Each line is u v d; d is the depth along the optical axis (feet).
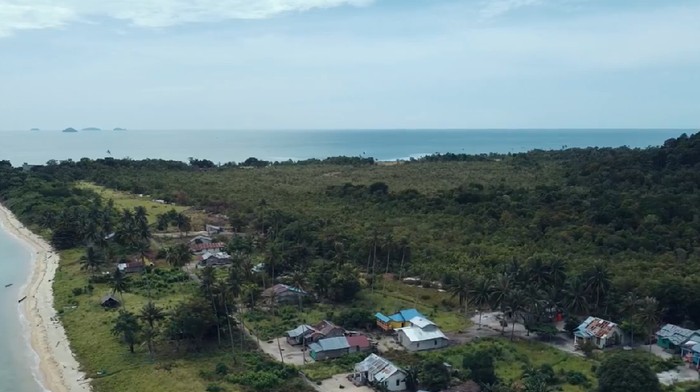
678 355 349.82
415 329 367.45
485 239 553.23
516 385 296.92
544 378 302.04
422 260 517.96
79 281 491.72
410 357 340.80
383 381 296.92
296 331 366.22
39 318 419.74
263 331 384.47
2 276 538.47
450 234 572.51
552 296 399.03
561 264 418.51
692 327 380.58
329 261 509.35
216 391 290.76
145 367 322.55
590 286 395.96
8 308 450.30
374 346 361.51
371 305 438.81
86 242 597.93
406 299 454.81
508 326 404.16
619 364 282.15
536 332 383.45
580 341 366.22
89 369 330.34
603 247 504.84
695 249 483.51
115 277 444.96
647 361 321.11
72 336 378.53
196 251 576.20
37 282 512.63
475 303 407.03
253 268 466.29
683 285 388.57
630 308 374.84
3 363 346.13
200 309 352.69
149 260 544.21
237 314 413.80
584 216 582.35
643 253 487.20
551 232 549.54
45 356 353.31
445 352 351.05
